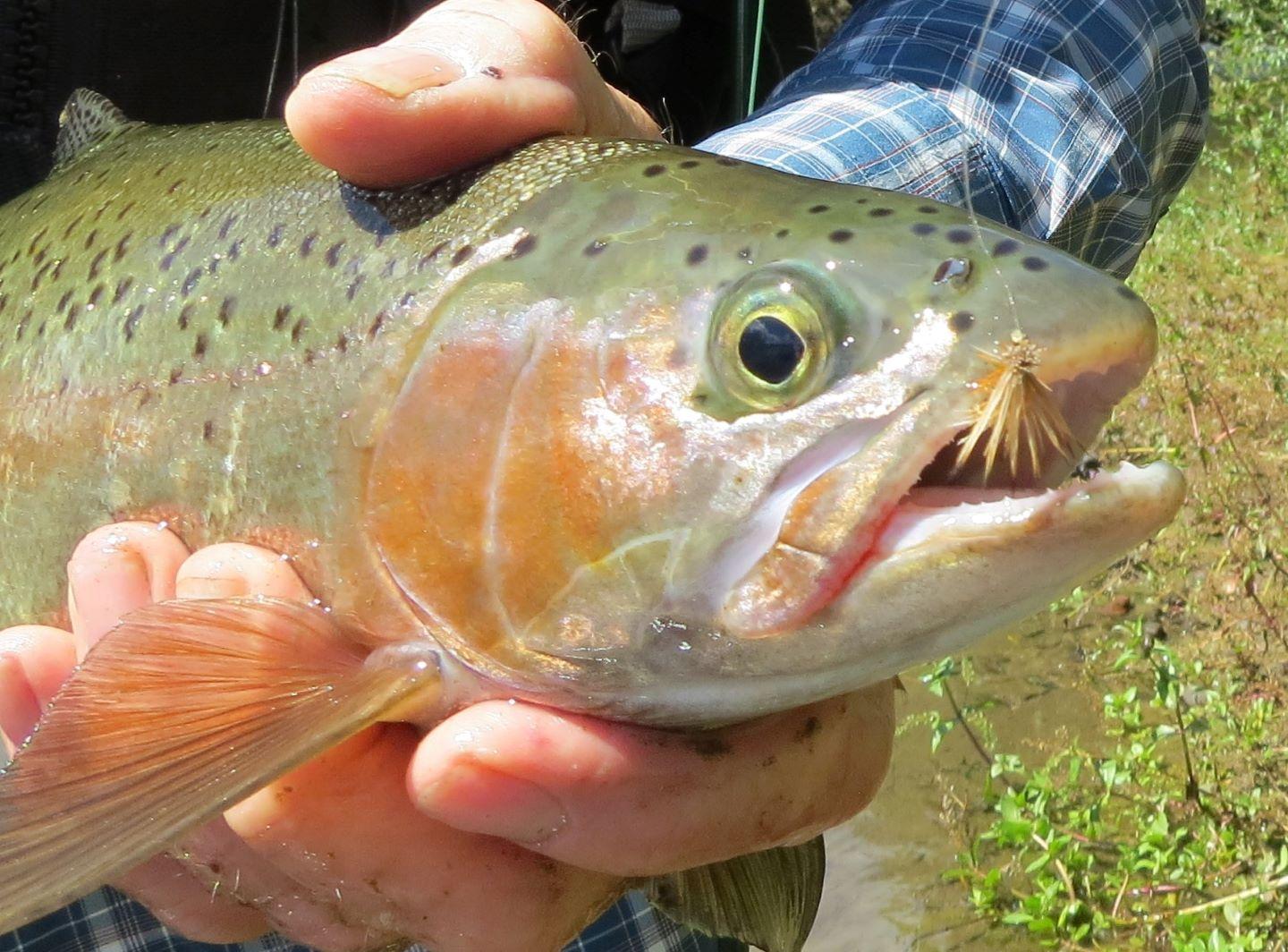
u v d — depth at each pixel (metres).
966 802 0.56
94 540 0.25
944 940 0.50
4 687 0.25
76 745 0.22
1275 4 1.24
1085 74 0.34
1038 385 0.18
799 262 0.20
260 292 0.25
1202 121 0.39
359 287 0.24
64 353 0.28
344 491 0.23
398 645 0.23
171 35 0.40
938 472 0.20
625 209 0.22
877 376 0.19
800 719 0.23
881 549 0.19
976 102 0.33
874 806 0.57
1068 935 0.47
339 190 0.25
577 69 0.26
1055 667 0.62
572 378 0.21
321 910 0.24
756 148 0.32
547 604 0.21
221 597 0.23
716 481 0.20
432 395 0.22
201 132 0.30
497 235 0.23
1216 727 0.53
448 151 0.24
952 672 0.57
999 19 0.34
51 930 0.33
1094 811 0.48
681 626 0.21
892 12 0.35
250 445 0.24
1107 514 0.18
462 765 0.21
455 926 0.23
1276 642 0.58
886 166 0.32
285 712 0.22
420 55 0.24
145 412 0.26
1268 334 0.80
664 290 0.21
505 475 0.22
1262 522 0.65
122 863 0.20
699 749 0.22
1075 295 0.19
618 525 0.21
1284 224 0.95
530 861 0.23
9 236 0.31
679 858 0.22
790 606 0.20
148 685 0.22
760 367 0.20
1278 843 0.48
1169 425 0.74
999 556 0.19
